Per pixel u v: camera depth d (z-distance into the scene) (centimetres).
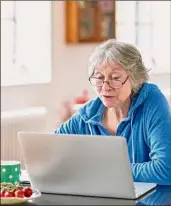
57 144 214
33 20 536
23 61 530
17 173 229
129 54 246
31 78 535
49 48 546
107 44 247
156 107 249
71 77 566
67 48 561
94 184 214
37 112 508
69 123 271
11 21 517
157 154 238
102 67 243
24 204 205
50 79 548
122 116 255
